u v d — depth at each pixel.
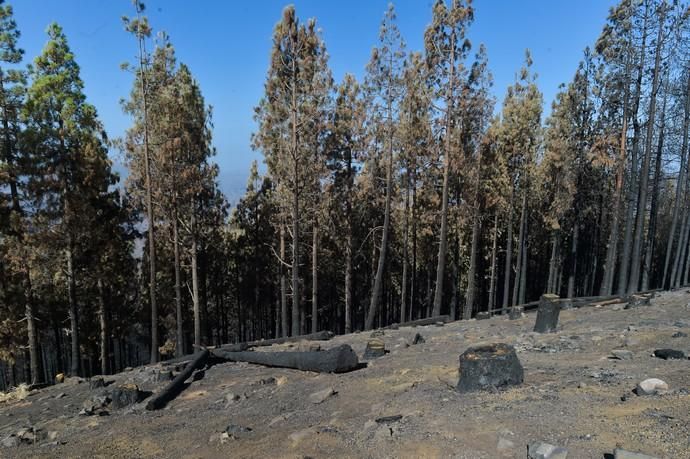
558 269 31.91
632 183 20.89
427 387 6.95
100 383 11.30
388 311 40.47
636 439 4.05
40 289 20.14
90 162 18.61
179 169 18.30
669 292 19.17
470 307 22.72
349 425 5.89
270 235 28.25
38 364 19.61
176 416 7.88
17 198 17.44
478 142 20.89
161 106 17.41
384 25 18.50
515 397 5.74
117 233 21.88
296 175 18.84
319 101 18.14
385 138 20.20
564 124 22.69
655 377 5.96
